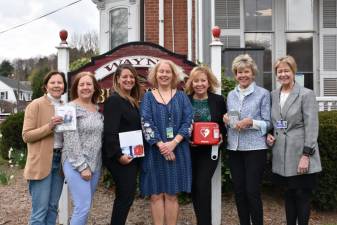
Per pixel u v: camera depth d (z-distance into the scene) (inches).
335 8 524.7
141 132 198.5
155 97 202.2
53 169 192.9
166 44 476.4
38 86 746.2
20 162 376.8
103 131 194.7
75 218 184.4
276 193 286.4
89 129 189.0
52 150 189.8
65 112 184.9
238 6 517.0
